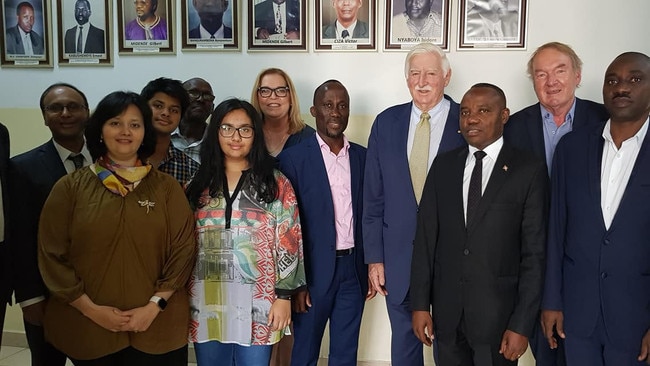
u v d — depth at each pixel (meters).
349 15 2.78
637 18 2.59
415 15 2.73
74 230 1.69
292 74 2.86
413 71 2.12
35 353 2.08
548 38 2.67
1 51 3.07
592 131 1.83
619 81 1.69
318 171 2.18
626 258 1.69
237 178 1.89
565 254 1.84
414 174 2.13
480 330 1.78
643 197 1.67
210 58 2.90
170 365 1.79
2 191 1.86
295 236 1.93
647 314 1.69
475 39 2.71
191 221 1.81
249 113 1.88
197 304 1.86
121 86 2.99
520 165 1.80
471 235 1.80
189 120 2.61
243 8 2.85
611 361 1.75
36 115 3.09
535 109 2.17
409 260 2.12
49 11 3.00
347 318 2.26
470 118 1.82
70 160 2.15
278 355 2.58
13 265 1.94
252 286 1.84
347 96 2.22
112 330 1.69
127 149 1.75
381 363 2.94
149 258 1.73
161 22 2.91
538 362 2.11
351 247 2.25
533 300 1.75
